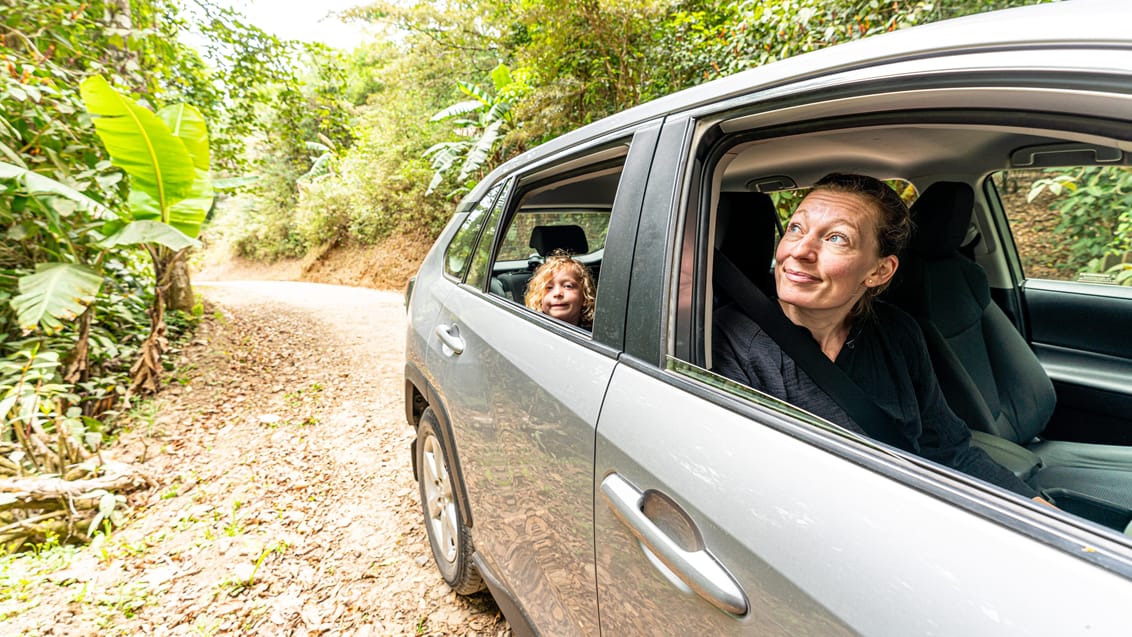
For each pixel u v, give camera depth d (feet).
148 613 7.14
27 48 15.16
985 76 2.27
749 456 2.60
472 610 7.04
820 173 6.25
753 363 3.59
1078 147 4.96
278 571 7.93
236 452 12.16
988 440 4.99
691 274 3.35
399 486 10.39
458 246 7.82
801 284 3.47
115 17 20.18
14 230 13.28
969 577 1.83
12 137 13.35
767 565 2.31
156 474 11.09
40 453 10.46
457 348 5.99
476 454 5.42
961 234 5.87
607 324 3.79
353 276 54.70
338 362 19.51
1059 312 7.31
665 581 2.84
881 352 4.15
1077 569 1.71
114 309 17.08
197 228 15.55
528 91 28.89
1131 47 1.89
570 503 3.76
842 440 2.44
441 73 47.60
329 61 29.07
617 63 25.57
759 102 3.12
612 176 6.84
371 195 52.29
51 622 6.95
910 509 2.07
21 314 11.59
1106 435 6.23
